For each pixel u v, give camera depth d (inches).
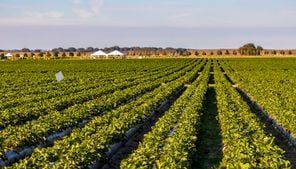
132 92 1589.6
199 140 943.7
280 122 1037.2
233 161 633.0
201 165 764.0
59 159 677.3
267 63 4544.8
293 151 894.4
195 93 1454.2
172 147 689.6
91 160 689.6
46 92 1721.2
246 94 1796.3
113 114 1050.7
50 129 916.6
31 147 843.4
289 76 2571.4
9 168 620.7
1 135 843.4
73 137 791.1
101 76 2709.2
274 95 1505.9
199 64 4298.7
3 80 2454.5
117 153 870.4
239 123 909.8
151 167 633.6
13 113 1116.5
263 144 716.0
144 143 745.6
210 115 1253.7
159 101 1321.4
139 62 5024.6
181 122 908.0
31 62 5231.3
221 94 1408.7
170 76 2534.5
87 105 1223.5
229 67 3759.8
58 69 3681.1
